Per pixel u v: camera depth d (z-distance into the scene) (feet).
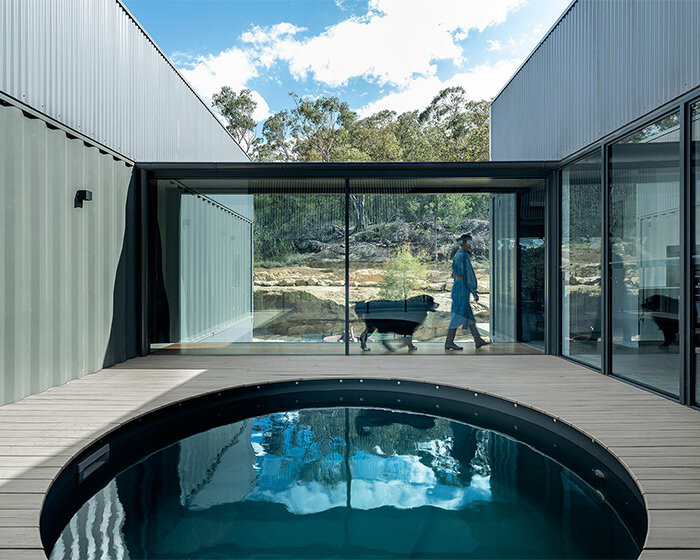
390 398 15.35
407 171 19.52
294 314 20.49
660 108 12.87
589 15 16.62
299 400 15.33
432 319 20.27
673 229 12.60
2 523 6.62
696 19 11.37
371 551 6.86
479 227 20.25
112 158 17.31
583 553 6.86
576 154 17.70
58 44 13.99
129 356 18.88
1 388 11.98
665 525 6.51
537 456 10.80
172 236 20.40
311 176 19.58
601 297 16.08
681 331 12.26
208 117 28.73
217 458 10.69
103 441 10.05
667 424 10.62
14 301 12.26
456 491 9.00
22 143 12.44
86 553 6.84
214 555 6.77
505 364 17.70
